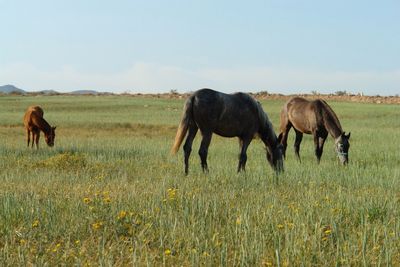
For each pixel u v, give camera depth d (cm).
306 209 817
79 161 1416
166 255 598
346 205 859
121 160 1552
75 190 1006
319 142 1777
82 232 696
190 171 1353
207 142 1309
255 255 593
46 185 1075
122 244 638
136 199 888
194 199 870
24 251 600
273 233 670
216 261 585
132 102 6925
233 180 1164
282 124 1931
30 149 1912
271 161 1399
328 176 1241
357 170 1377
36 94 9344
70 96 8612
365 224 707
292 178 1205
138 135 3070
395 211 820
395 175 1234
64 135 2969
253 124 1367
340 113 5350
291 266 565
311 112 1731
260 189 1056
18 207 802
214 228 710
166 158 1681
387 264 561
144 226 708
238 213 790
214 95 1307
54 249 598
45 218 748
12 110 5416
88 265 557
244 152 1368
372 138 2748
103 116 4762
